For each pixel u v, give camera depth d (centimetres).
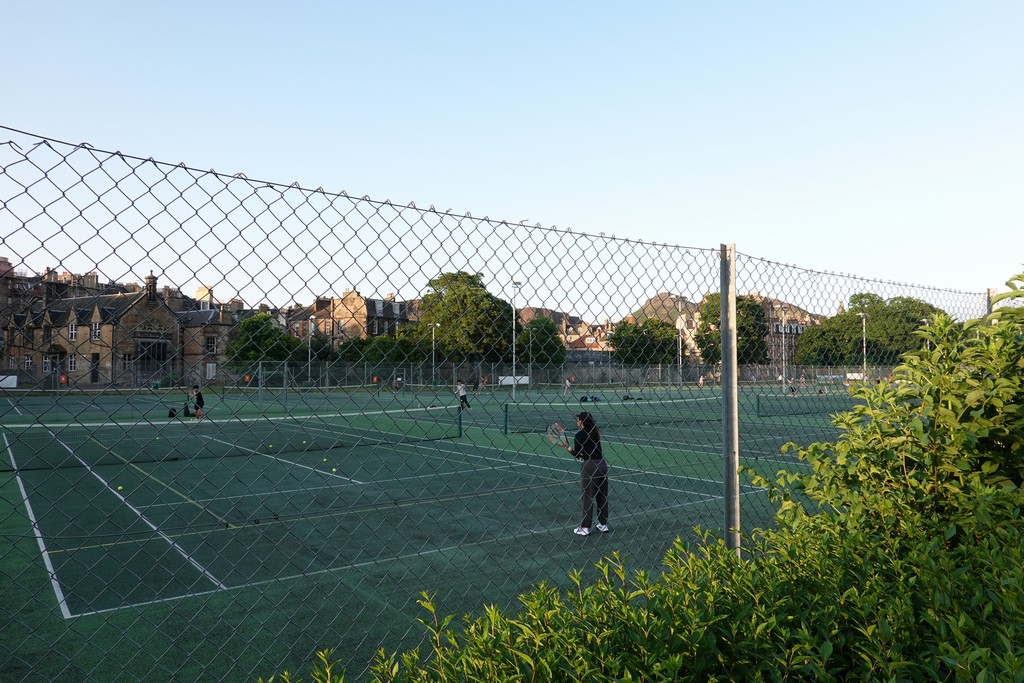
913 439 290
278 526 931
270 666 480
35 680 461
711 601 240
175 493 1216
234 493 1202
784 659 219
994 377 305
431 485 1280
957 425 283
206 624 562
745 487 1163
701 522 902
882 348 519
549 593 247
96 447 1708
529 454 1744
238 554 787
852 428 315
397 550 795
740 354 447
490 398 449
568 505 1066
